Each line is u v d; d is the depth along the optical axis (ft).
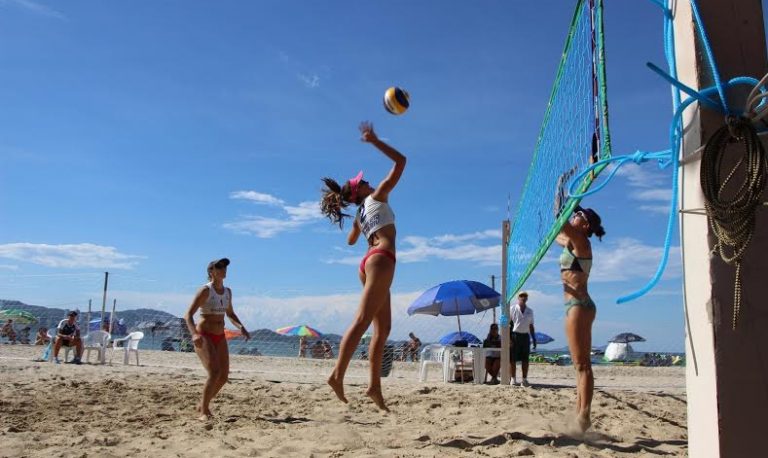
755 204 6.61
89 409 17.98
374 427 15.80
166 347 61.26
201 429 14.98
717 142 6.97
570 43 14.46
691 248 7.43
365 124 12.77
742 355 6.85
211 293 17.42
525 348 30.91
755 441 6.70
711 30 7.43
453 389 25.63
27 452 12.08
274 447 12.84
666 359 69.15
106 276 57.06
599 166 10.05
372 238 12.94
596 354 84.02
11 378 25.29
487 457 11.79
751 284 6.97
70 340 39.09
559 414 18.56
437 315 45.55
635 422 17.13
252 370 39.19
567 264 14.08
